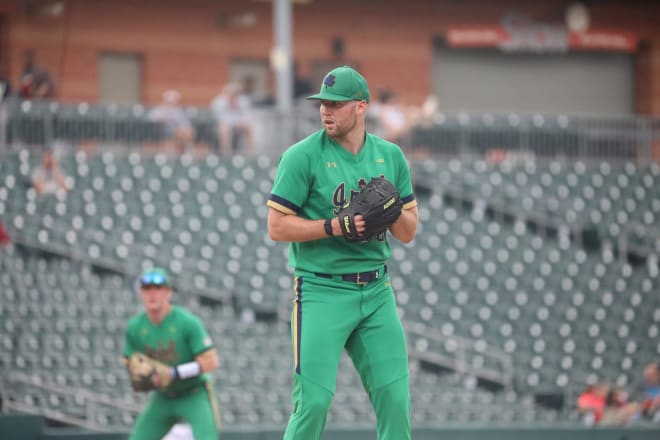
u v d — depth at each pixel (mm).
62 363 49031
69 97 75688
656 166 68500
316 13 82625
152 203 59375
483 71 86688
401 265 61031
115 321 51906
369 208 16938
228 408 48812
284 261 58531
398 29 84375
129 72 78125
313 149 17547
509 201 66062
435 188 65500
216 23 80000
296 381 17516
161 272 27438
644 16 88875
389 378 17641
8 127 57781
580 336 59594
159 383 26859
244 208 60594
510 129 66938
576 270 63562
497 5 86188
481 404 53281
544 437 39656
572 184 67250
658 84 88875
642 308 62188
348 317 17516
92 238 56469
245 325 54812
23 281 53406
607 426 41344
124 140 60312
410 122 65438
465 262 62281
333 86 17312
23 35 73562
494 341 57938
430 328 57875
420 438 39156
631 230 66562
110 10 77125
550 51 87438
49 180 57250
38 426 36219
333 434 38125
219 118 62344
